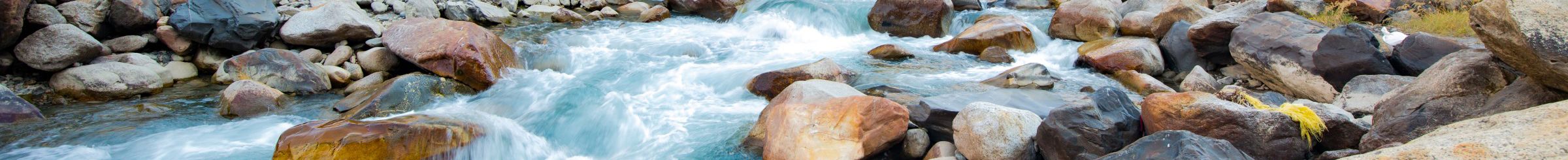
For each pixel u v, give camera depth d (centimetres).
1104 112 566
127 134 739
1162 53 1097
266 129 759
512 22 1319
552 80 959
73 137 727
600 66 1040
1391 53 895
